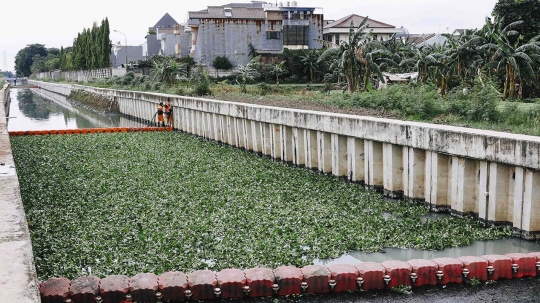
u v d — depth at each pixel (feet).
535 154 44.09
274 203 57.26
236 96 134.41
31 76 572.51
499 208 49.44
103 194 61.72
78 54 327.88
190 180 69.15
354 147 67.00
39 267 39.06
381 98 87.97
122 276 35.27
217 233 47.37
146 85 191.31
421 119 72.59
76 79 350.23
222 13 223.30
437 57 117.19
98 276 37.78
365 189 65.57
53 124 170.30
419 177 58.59
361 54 117.70
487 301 34.86
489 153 48.65
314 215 53.11
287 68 206.18
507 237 47.96
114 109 201.26
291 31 231.09
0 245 28.48
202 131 118.11
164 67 185.37
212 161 84.17
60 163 82.28
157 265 39.88
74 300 32.94
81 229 48.42
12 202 36.96
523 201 46.60
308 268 36.65
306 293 35.81
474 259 38.47
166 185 66.13
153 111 155.94
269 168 78.69
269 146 89.76
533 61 101.19
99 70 279.49
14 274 24.70
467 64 112.78
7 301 21.98
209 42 219.00
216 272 36.27
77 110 222.28
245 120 96.53
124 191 63.16
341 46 119.24
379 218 52.70
